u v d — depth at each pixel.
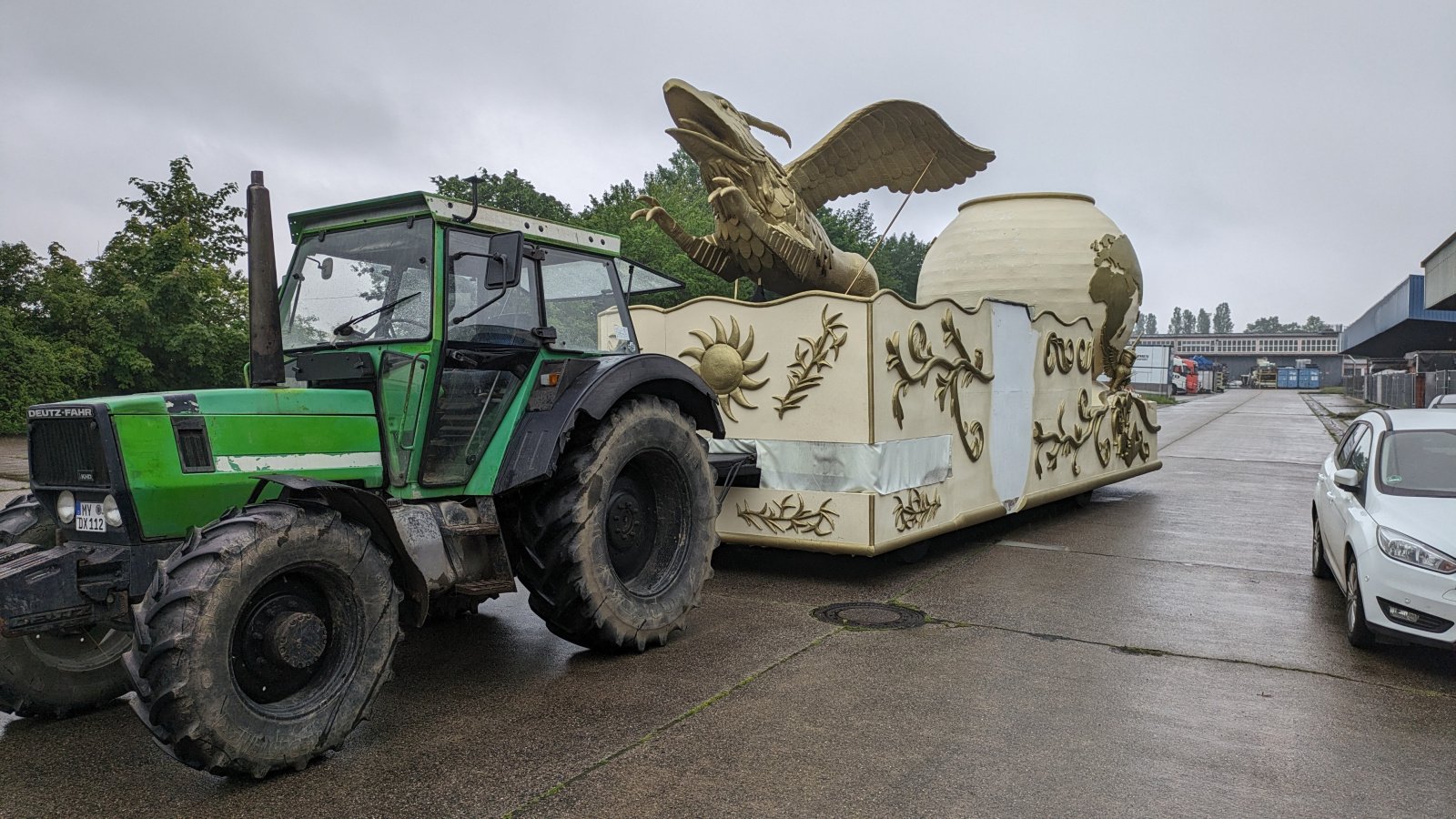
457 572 4.36
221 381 21.77
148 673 3.16
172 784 3.49
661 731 3.97
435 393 4.37
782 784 3.45
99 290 21.17
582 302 5.40
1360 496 5.57
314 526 3.53
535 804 3.29
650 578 5.30
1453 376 24.83
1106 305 10.73
